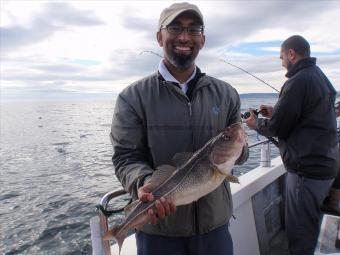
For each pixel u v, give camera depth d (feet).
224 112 7.01
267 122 10.77
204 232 6.47
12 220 49.16
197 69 7.06
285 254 12.08
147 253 6.54
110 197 6.45
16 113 623.77
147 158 6.72
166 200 5.62
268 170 12.86
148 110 6.43
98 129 236.22
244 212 11.25
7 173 87.97
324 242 9.39
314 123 10.07
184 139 6.45
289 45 10.91
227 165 6.02
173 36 6.57
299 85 10.10
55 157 113.19
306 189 10.17
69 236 40.73
